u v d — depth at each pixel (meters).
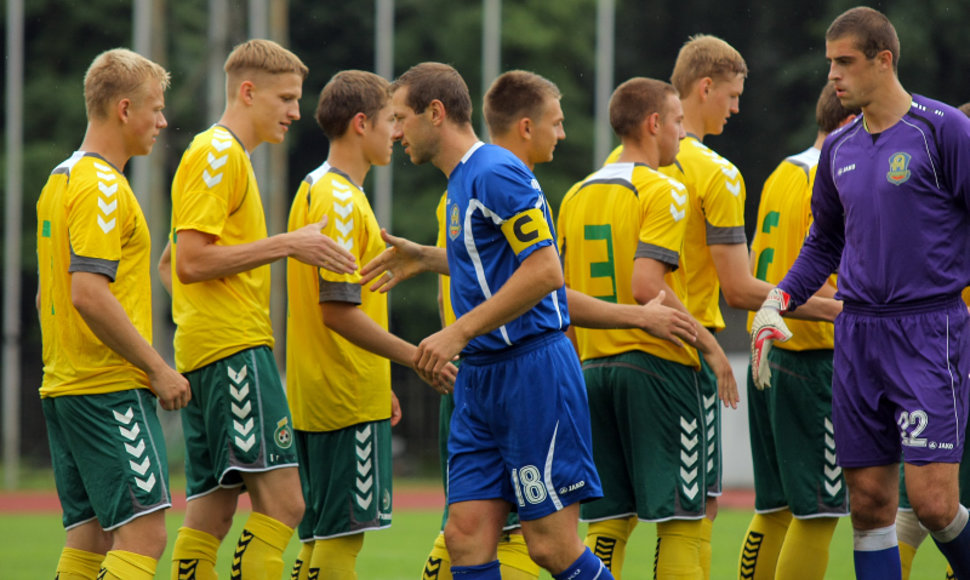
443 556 20.20
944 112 17.88
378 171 69.62
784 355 21.72
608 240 20.66
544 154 19.94
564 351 16.44
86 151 18.41
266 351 19.72
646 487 20.12
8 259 67.94
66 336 18.06
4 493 65.94
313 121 91.94
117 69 18.50
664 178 20.20
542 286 15.65
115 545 17.91
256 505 19.53
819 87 93.88
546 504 16.16
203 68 83.88
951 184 17.81
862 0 91.94
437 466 85.56
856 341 18.52
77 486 18.66
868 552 18.86
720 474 21.33
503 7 92.25
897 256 18.02
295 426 21.23
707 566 22.45
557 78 93.69
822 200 19.38
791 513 22.00
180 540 19.94
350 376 20.59
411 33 92.56
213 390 19.30
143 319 18.83
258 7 72.19
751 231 96.44
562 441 16.22
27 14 92.25
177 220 19.44
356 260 20.27
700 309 22.02
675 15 99.81
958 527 17.95
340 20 92.69
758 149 96.31
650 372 20.22
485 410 16.42
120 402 18.03
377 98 21.05
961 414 17.91
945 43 88.44
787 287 19.38
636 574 31.19
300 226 20.73
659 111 20.75
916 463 17.83
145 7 71.31
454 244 16.56
